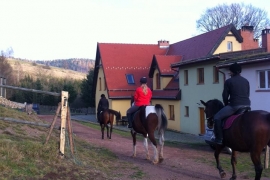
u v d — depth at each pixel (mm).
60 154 9117
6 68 67125
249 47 32219
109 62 39906
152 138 11203
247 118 7812
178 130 29969
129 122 12305
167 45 42969
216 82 24109
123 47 42219
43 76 88938
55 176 7668
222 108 8648
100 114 18938
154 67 34719
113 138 19781
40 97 62406
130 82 38344
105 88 39500
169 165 11289
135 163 11250
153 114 11219
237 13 54344
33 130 12656
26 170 7523
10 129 11602
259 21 54094
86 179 7980
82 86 60031
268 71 18141
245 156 14180
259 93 18688
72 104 61750
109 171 9391
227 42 31609
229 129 8180
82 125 29516
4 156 7848
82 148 12094
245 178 9750
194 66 27078
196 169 10836
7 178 6926
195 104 27156
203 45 33031
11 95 61656
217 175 10031
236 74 8633
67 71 123688
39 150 8680
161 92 33031
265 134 7496
